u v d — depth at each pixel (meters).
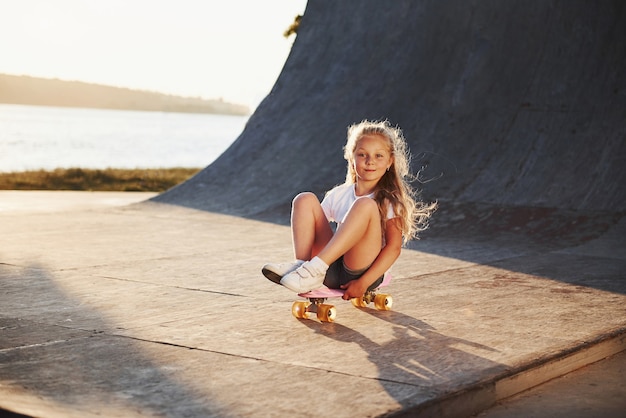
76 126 112.88
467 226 7.59
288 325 3.54
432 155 9.05
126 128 114.88
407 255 6.01
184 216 8.59
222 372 2.78
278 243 6.58
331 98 10.56
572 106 8.73
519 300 4.23
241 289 4.44
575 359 3.18
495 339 3.32
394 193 3.66
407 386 2.62
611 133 8.31
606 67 8.73
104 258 5.55
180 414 2.34
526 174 8.32
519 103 9.07
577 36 9.06
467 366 2.88
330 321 3.62
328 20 11.52
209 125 192.88
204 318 3.67
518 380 2.85
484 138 8.98
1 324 3.49
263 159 10.23
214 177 10.27
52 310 3.82
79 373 2.75
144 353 3.02
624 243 6.68
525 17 9.52
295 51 11.61
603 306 4.09
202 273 4.99
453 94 9.59
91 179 17.78
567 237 7.03
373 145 3.62
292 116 10.70
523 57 9.34
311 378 2.71
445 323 3.63
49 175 18.20
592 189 7.83
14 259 5.43
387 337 3.33
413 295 4.35
